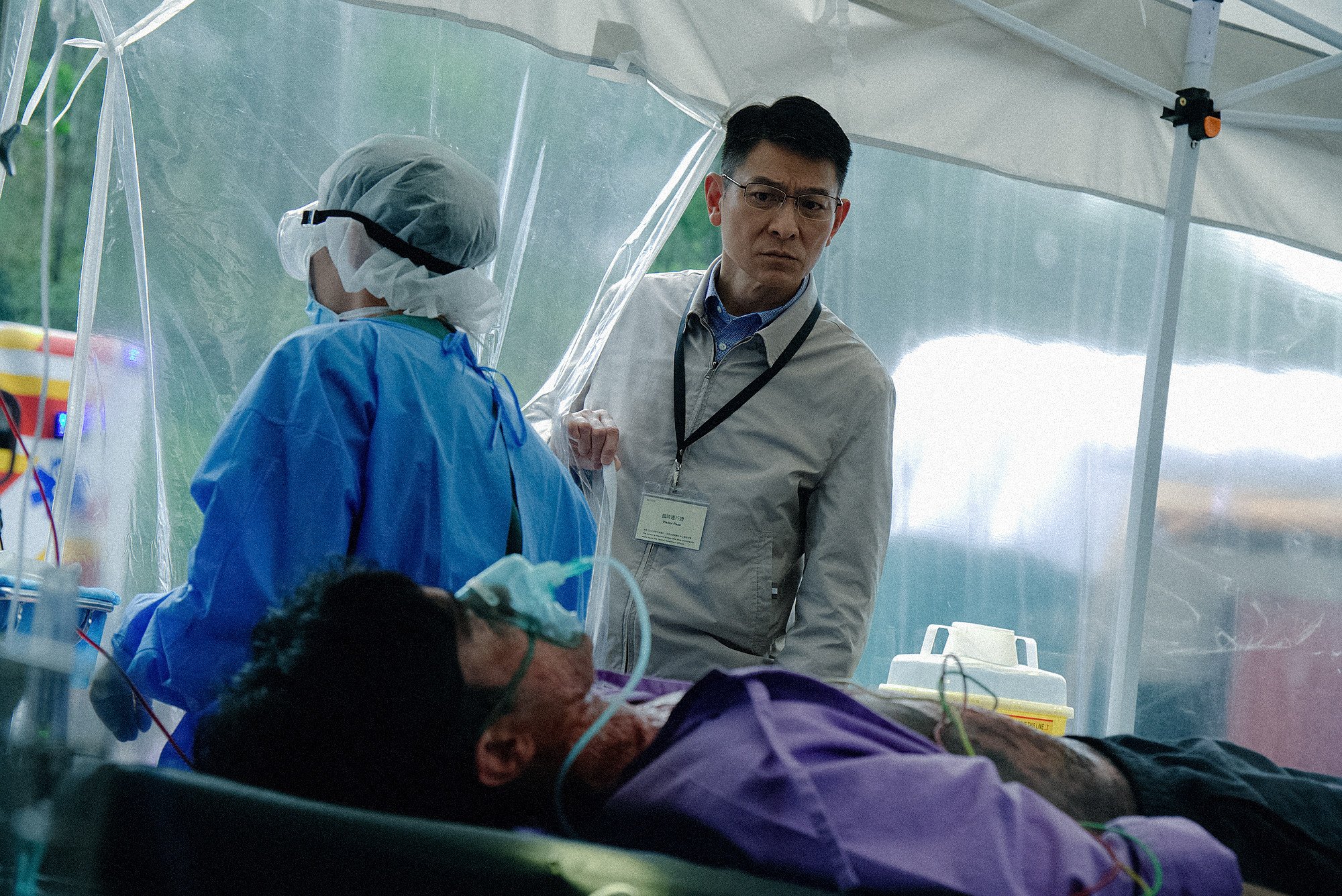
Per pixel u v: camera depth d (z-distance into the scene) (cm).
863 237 304
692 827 105
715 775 107
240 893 92
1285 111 296
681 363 232
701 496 223
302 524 141
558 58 236
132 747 131
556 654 115
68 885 92
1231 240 331
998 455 307
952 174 308
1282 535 327
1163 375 287
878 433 224
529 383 237
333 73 223
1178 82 287
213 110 215
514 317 237
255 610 137
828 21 248
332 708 103
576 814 118
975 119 279
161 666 137
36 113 209
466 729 106
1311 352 333
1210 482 325
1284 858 131
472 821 111
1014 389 308
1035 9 271
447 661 106
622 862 93
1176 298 287
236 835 93
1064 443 309
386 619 106
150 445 212
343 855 92
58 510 205
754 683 115
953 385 307
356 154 168
